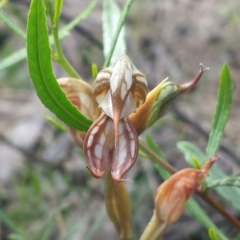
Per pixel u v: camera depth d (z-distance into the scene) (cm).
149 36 28
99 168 8
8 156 26
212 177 12
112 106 8
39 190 19
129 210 10
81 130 9
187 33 29
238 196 11
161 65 27
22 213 21
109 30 11
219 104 11
